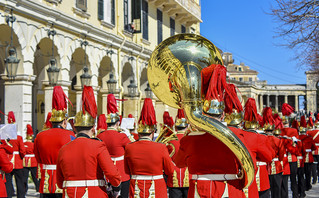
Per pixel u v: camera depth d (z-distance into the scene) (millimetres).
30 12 13641
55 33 14906
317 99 71000
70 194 4523
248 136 5840
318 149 13789
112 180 4551
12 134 7641
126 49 21172
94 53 18109
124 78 22500
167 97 4039
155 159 5859
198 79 3879
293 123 11891
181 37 4047
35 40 14039
